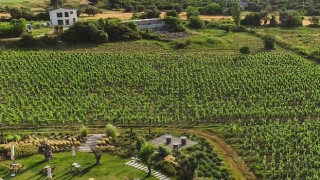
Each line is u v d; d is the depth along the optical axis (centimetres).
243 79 8525
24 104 7362
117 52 10669
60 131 6378
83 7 16825
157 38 12156
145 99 7538
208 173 5041
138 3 17750
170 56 10319
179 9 17350
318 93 7762
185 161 4916
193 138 6034
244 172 5197
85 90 8069
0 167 5150
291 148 5716
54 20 13562
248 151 5675
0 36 11456
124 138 6034
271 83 8231
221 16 16338
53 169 5066
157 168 5131
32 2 17800
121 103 7438
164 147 5369
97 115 6862
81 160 5341
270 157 5538
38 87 8219
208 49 11175
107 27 11969
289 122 6538
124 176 4950
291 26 14575
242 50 10650
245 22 14750
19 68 9238
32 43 11031
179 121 6688
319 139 5894
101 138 5981
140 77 8700
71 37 11562
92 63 9600
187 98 7556
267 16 15588
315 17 15088
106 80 8588
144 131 6319
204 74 8962
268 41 11112
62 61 9731
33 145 5619
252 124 6506
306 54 10569
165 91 7994
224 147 5831
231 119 6750
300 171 5097
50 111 6994
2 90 7956
